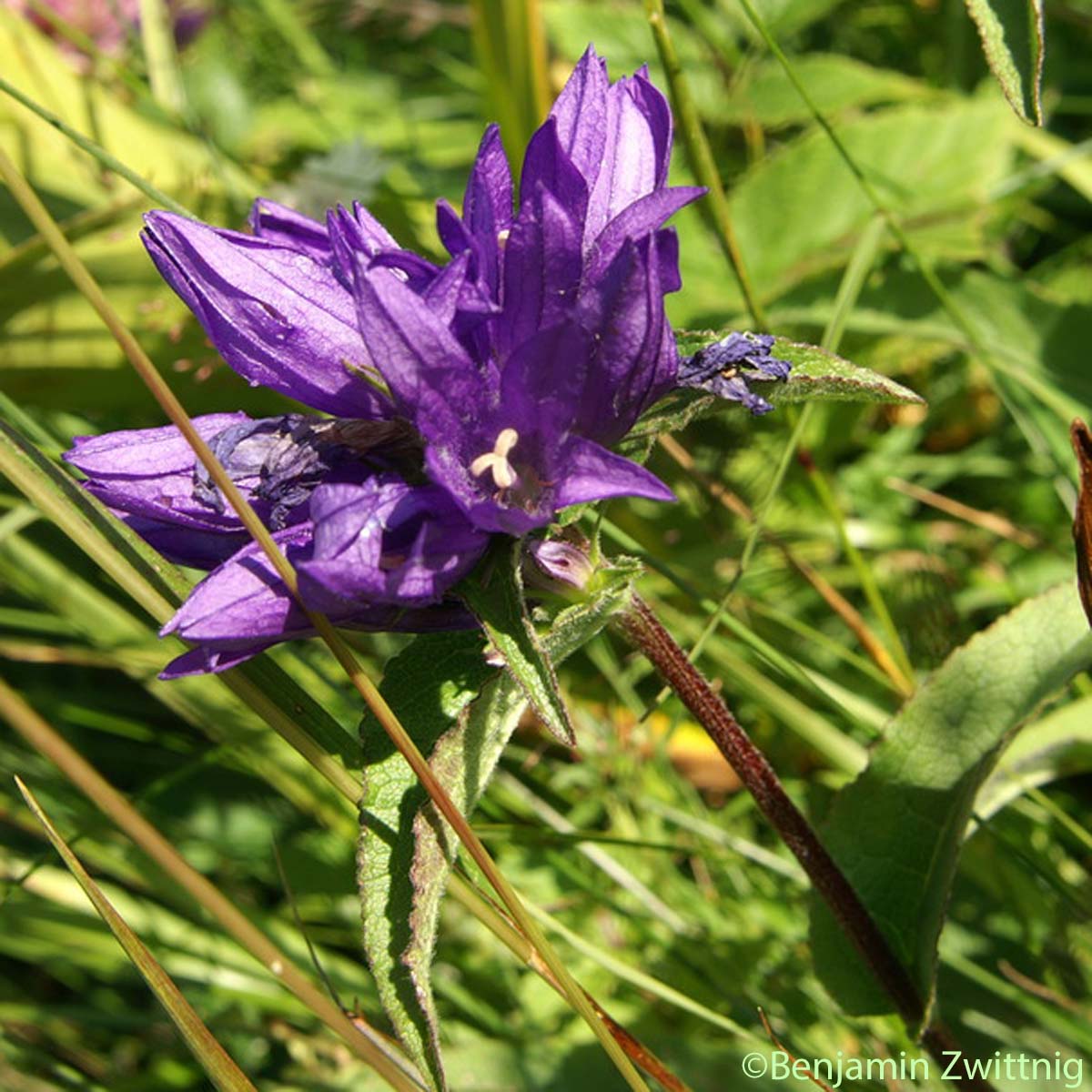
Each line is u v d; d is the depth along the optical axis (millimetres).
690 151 244
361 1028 218
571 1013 247
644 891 246
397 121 375
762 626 278
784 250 316
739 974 245
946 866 213
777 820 208
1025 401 281
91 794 169
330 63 407
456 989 249
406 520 177
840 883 210
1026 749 236
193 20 388
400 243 311
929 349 315
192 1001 253
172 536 189
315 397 185
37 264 273
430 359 174
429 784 179
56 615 274
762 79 351
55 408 289
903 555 286
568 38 363
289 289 184
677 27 371
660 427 191
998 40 192
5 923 251
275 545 177
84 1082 241
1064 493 268
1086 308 281
